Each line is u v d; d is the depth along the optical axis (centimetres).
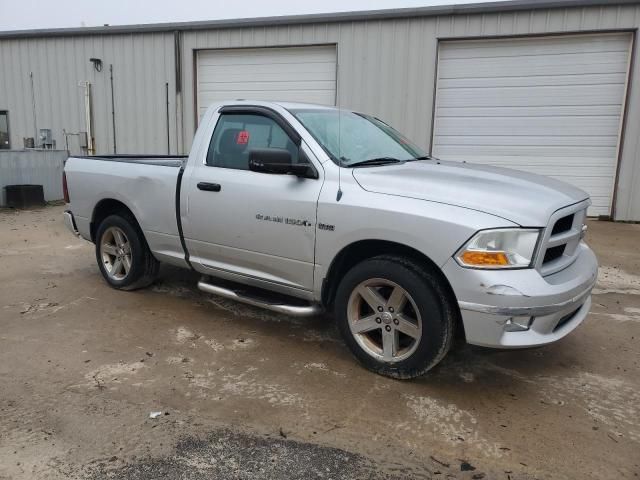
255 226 420
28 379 368
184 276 619
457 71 1112
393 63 1134
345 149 414
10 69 1466
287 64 1227
